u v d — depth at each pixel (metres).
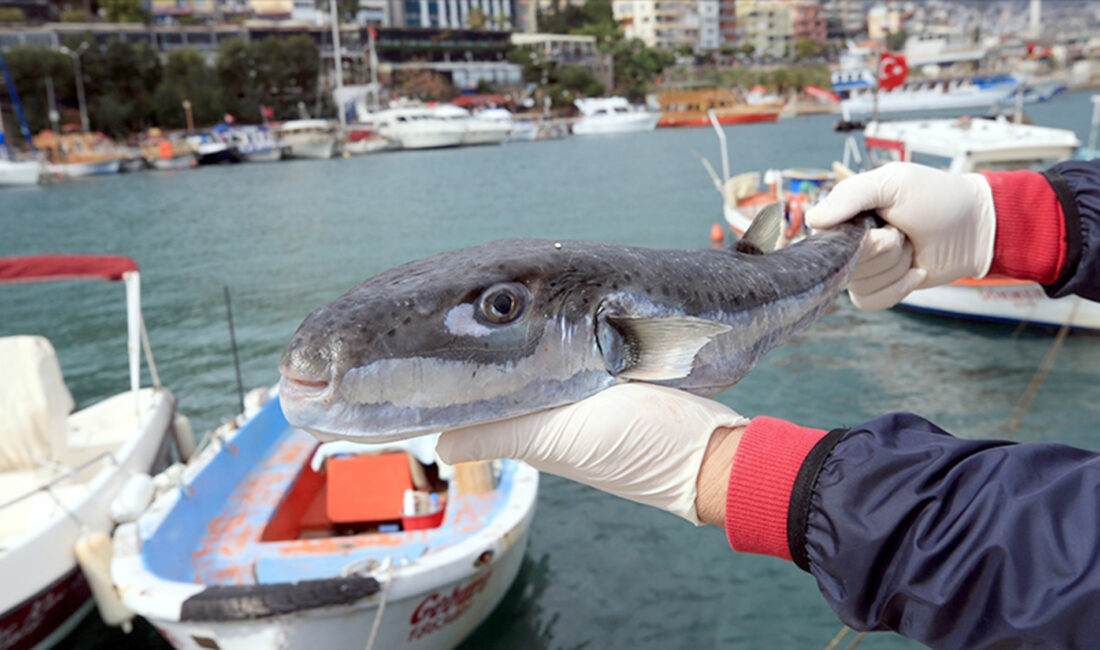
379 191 43.84
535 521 8.47
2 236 34.38
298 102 104.06
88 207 44.75
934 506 1.14
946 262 2.37
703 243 23.55
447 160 65.44
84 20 113.38
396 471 7.36
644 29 152.12
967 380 11.18
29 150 79.69
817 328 13.69
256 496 7.13
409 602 5.68
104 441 8.95
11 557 6.46
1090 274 2.24
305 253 26.38
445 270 1.50
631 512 8.54
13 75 85.69
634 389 1.57
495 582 6.54
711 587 7.29
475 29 129.12
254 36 115.31
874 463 1.22
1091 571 1.01
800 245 2.19
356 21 128.75
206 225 34.47
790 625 6.77
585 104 94.25
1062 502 1.08
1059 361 11.66
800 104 113.31
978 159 14.16
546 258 1.54
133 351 9.06
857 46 92.38
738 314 1.84
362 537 6.45
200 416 12.57
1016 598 1.05
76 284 23.97
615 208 31.39
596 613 7.02
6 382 8.12
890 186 2.33
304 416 1.35
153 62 95.12
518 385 1.49
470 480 6.96
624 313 1.61
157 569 5.94
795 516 1.27
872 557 1.17
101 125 90.25
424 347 1.40
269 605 5.31
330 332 1.36
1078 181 2.27
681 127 97.56
